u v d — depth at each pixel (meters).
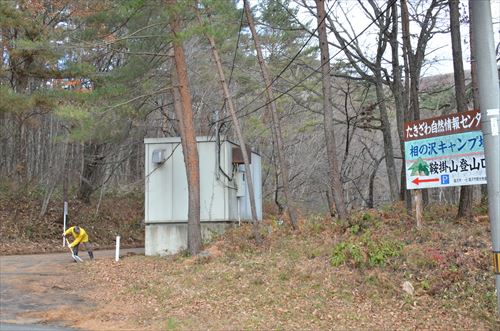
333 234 15.48
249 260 14.47
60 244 26.28
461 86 16.23
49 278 14.73
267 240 16.33
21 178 30.98
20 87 23.58
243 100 31.25
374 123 34.50
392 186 22.95
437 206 18.23
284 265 13.24
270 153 34.84
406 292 10.57
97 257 19.80
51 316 10.52
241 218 20.69
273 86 25.05
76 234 18.31
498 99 7.82
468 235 12.84
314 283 11.69
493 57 7.87
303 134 36.00
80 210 31.89
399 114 21.41
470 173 12.43
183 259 15.99
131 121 24.77
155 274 14.49
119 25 18.64
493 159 7.77
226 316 10.10
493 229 7.76
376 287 11.02
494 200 7.75
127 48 18.89
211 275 13.46
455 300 9.97
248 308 10.57
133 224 33.44
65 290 13.20
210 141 19.47
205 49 28.95
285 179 18.08
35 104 20.61
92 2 20.05
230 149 19.92
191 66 28.73
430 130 13.38
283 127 31.95
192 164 16.95
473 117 12.40
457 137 12.73
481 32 7.91
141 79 19.81
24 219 27.56
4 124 30.64
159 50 18.80
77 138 18.02
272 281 12.25
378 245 12.61
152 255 18.59
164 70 23.69
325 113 17.00
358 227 15.09
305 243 15.14
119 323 10.02
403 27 19.89
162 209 19.16
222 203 19.08
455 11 16.50
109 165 35.03
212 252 15.84
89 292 12.98
